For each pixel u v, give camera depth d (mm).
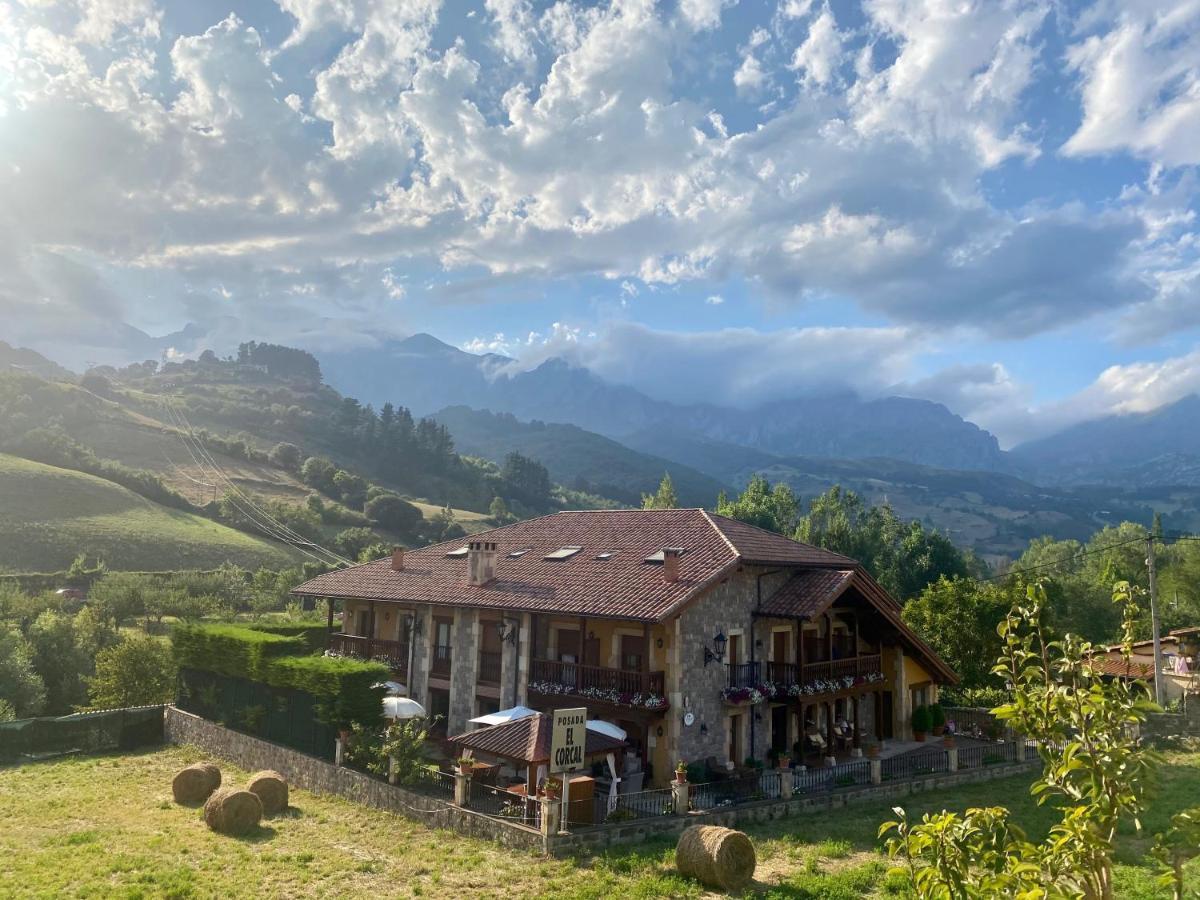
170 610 66812
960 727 38594
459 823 23109
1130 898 16406
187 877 19531
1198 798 25000
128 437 155750
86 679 47344
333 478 153500
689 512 35562
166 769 32438
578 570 32938
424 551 43156
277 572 92250
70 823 24641
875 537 76812
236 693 35719
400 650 37250
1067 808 6586
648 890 18312
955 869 6676
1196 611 67750
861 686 33031
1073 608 61875
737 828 23219
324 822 24562
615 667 29781
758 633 31531
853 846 21750
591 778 22516
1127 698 6457
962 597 43625
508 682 32062
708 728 28844
